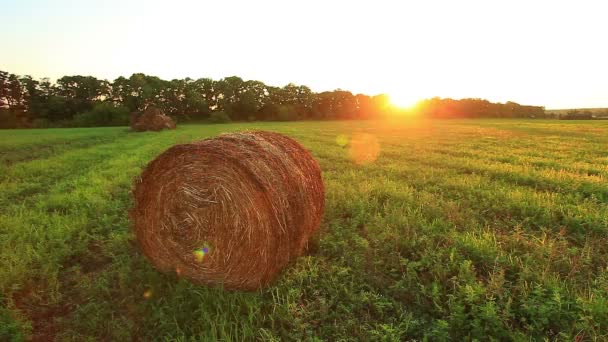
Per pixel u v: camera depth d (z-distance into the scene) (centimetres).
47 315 438
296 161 555
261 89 9675
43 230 670
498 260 492
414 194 857
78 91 8400
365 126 5044
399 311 411
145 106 8412
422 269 488
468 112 10675
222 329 369
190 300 443
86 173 1263
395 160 1426
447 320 393
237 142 514
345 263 527
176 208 484
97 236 646
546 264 482
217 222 463
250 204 452
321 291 455
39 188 1050
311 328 390
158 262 504
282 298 430
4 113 6638
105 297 466
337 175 1105
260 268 456
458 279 455
